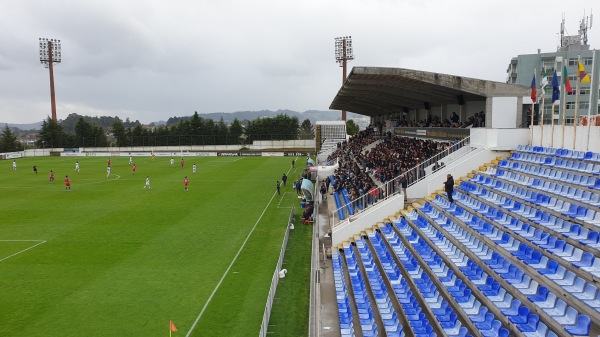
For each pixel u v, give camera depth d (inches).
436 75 1143.0
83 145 4746.6
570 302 465.1
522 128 1048.2
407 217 940.0
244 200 1603.1
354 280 682.8
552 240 595.8
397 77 1224.8
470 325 490.6
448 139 1341.0
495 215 780.0
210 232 1136.2
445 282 599.8
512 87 1123.3
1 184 2032.5
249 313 655.8
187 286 764.6
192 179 2212.1
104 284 776.3
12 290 752.3
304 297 712.4
